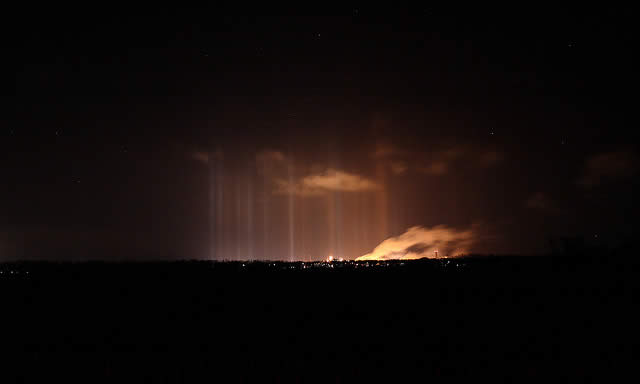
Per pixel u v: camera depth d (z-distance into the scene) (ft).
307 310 54.44
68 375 36.27
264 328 48.47
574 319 48.44
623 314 49.42
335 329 47.96
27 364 38.63
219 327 48.80
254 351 41.70
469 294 58.70
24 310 54.49
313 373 36.40
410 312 53.01
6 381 35.22
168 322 50.60
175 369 37.42
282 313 53.52
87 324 49.73
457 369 36.99
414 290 61.26
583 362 37.73
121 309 55.06
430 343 43.32
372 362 38.81
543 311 51.42
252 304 56.80
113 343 44.11
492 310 52.54
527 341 43.06
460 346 42.37
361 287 63.21
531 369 36.47
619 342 42.09
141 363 38.86
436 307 54.29
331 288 63.10
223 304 56.80
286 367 37.76
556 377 34.94
